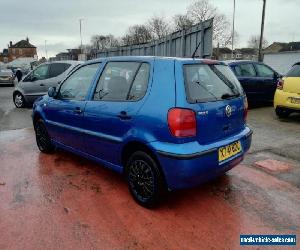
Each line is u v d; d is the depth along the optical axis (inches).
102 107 163.6
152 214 144.2
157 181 141.4
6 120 366.9
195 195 162.2
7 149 241.1
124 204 153.0
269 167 197.6
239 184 175.2
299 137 266.1
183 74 137.6
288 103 324.2
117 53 1136.8
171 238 127.0
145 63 151.7
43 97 229.1
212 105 141.1
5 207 150.1
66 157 219.9
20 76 717.9
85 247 121.6
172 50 562.9
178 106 131.9
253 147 237.9
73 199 158.1
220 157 142.1
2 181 179.6
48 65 464.1
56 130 206.2
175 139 131.7
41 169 198.1
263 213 145.4
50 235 128.7
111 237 127.6
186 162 130.6
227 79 160.7
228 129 151.4
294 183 176.9
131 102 149.6
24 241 125.0
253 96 404.2
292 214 144.9
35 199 158.1
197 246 122.3
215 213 145.3
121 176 185.9
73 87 192.2
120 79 160.4
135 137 144.4
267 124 316.8
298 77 319.9
